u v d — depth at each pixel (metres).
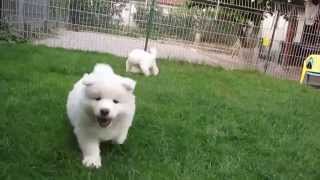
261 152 4.87
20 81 6.42
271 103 7.40
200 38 11.71
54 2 11.09
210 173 4.11
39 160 3.89
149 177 3.82
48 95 5.77
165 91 6.95
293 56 12.15
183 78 8.62
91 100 3.75
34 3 11.01
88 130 3.95
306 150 5.13
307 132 5.90
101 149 4.29
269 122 6.05
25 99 5.50
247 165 4.42
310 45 12.16
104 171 3.82
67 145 4.33
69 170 3.77
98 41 11.45
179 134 5.04
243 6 12.00
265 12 12.90
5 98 5.45
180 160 4.32
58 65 7.85
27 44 9.98
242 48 11.87
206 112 6.07
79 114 3.92
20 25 10.93
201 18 11.59
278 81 9.98
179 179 3.89
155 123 5.29
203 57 11.74
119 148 4.34
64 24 11.25
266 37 12.12
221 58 11.76
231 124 5.62
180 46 11.65
